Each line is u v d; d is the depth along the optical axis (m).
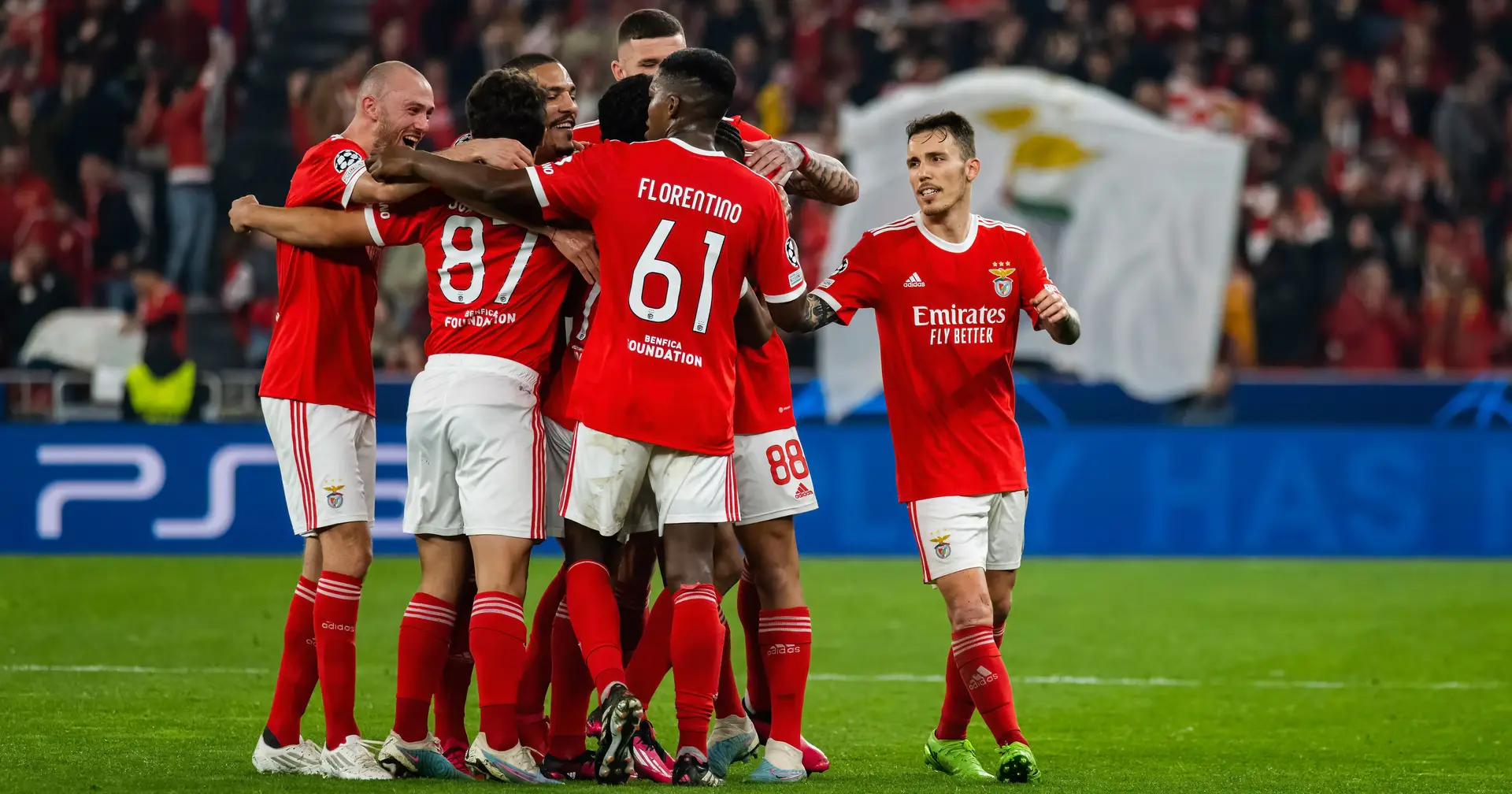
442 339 16.73
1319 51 59.09
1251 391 45.41
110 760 17.58
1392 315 49.75
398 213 16.70
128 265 51.88
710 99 16.34
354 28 62.47
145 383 43.78
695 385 16.14
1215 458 43.44
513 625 16.20
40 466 42.41
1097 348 42.38
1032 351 42.72
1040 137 42.19
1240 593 36.88
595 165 16.09
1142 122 42.41
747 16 58.53
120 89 55.84
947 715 18.33
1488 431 43.12
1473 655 28.98
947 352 17.77
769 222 16.48
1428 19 61.31
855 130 42.31
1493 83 58.62
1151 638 30.77
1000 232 18.05
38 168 54.19
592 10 59.59
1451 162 57.03
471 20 59.62
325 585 17.08
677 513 16.30
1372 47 61.12
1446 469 43.19
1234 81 58.25
